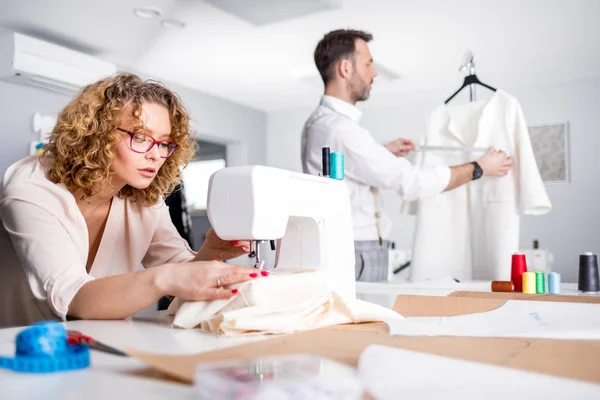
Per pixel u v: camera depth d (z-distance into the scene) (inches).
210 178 37.6
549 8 133.0
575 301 47.3
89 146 42.1
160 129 43.6
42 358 21.5
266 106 236.4
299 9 125.0
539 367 21.6
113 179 45.2
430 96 211.6
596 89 187.8
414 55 165.9
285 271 38.9
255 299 32.4
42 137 159.5
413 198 77.3
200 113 210.4
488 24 142.5
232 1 120.3
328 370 17.5
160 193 50.5
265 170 36.3
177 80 195.8
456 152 87.0
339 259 42.8
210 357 22.6
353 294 43.9
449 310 38.3
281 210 37.1
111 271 50.5
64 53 149.6
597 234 185.3
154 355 21.9
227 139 224.8
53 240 38.7
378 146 77.2
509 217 78.9
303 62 175.0
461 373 19.2
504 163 77.9
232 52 165.0
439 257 83.0
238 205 35.9
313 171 83.0
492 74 185.9
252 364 18.2
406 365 20.1
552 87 194.4
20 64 140.3
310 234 42.4
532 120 196.9
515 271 58.8
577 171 189.5
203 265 34.7
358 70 83.1
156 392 18.5
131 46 159.6
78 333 26.1
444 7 132.3
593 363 22.3
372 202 81.7
